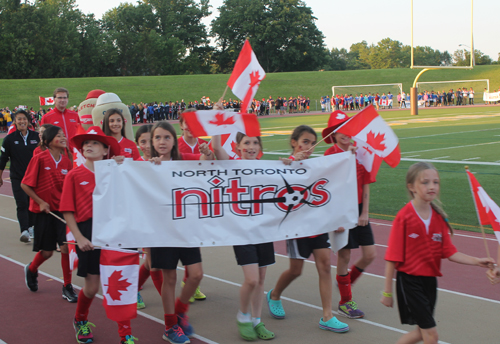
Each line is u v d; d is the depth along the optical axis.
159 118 42.69
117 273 3.81
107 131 5.37
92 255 4.05
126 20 95.00
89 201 4.16
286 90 61.50
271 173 4.19
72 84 55.66
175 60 86.06
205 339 4.16
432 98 51.50
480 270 5.85
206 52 96.69
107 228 3.87
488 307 4.72
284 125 32.31
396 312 4.68
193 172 4.03
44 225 5.11
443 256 3.45
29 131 7.68
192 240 4.03
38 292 5.35
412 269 3.38
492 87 61.12
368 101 50.41
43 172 5.24
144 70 85.19
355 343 4.01
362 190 4.72
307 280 5.68
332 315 4.48
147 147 5.02
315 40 86.94
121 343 3.87
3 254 6.85
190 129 3.65
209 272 5.99
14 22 69.81
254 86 4.33
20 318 4.61
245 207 4.14
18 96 51.03
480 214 3.47
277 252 6.93
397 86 62.03
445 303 4.83
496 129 24.70
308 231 4.30
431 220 3.40
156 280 4.59
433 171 3.35
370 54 148.75
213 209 4.07
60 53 73.69
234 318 4.61
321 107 52.66
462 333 4.14
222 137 5.35
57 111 7.93
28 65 68.75
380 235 7.57
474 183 3.50
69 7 85.44
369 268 6.04
